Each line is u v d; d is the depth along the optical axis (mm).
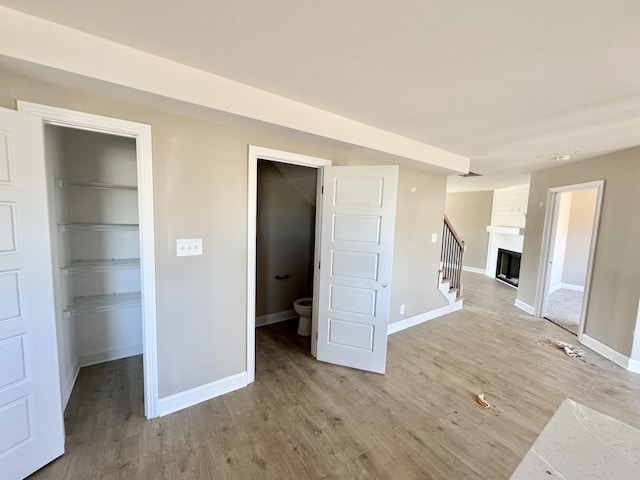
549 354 3400
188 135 2102
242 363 2578
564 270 6699
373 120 2580
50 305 1666
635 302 3059
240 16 1275
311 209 4418
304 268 4441
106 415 2160
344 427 2129
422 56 1546
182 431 2035
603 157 3576
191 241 2195
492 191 7973
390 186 2760
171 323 2170
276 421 2168
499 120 2467
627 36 1303
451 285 5031
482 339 3783
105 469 1715
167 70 1686
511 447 1986
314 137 2465
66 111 1648
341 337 2998
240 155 2355
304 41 1449
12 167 1477
